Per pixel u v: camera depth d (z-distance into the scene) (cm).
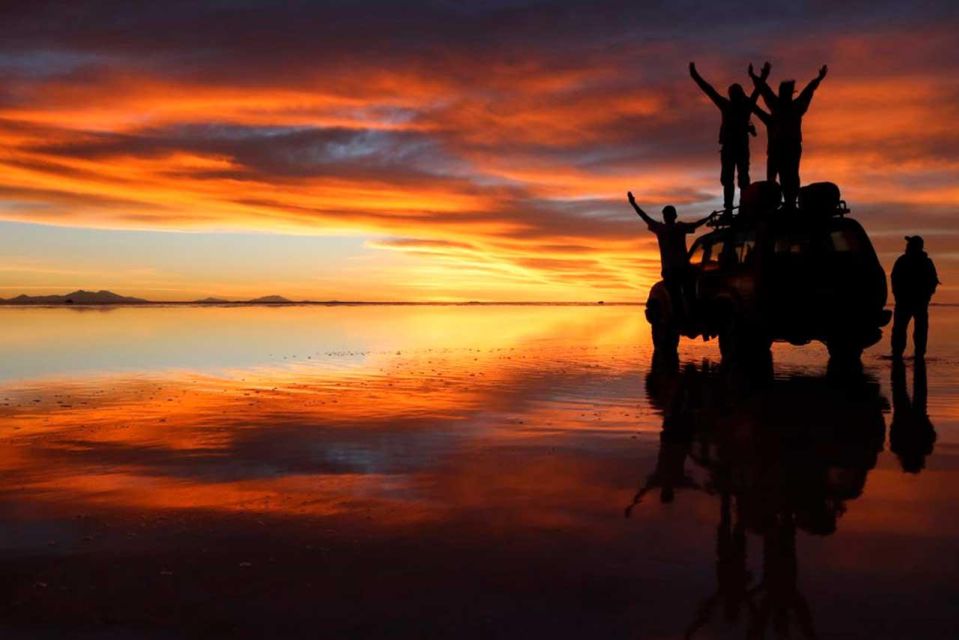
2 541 392
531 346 1788
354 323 3200
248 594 325
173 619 303
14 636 288
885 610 307
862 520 425
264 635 289
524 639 285
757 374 1132
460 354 1534
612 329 2777
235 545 385
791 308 1081
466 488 493
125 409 822
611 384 1026
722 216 1296
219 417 770
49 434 681
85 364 1320
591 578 341
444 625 297
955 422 728
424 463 565
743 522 421
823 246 1100
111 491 488
